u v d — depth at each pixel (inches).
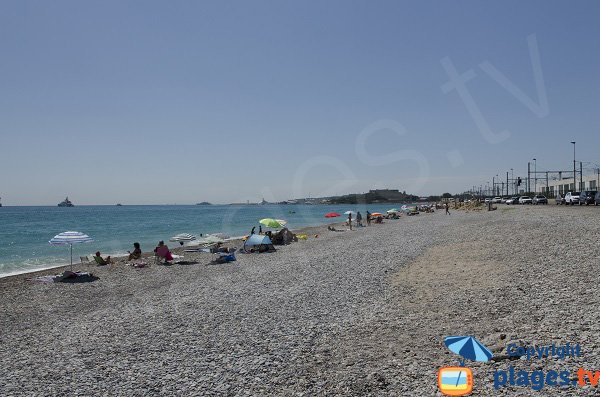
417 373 269.0
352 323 404.8
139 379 295.6
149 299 582.2
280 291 586.9
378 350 322.3
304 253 1071.0
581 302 389.4
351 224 2186.3
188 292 619.2
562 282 475.5
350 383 263.1
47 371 321.4
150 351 354.9
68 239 755.4
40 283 754.8
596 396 216.5
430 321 386.6
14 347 392.2
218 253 1136.2
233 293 590.6
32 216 4736.7
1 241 1835.6
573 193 2536.9
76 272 823.1
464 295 468.8
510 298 433.7
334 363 303.1
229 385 277.1
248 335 385.7
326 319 426.0
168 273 832.9
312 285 617.9
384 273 669.9
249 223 3090.6
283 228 1401.3
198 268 890.1
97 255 981.2
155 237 1972.2
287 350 338.6
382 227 1942.7
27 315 527.2
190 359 330.3
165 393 270.4
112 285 719.7
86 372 315.3
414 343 330.6
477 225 1444.4
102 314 506.9
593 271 512.4
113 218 4200.3
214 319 449.4
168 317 469.1
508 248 775.7
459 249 852.6
